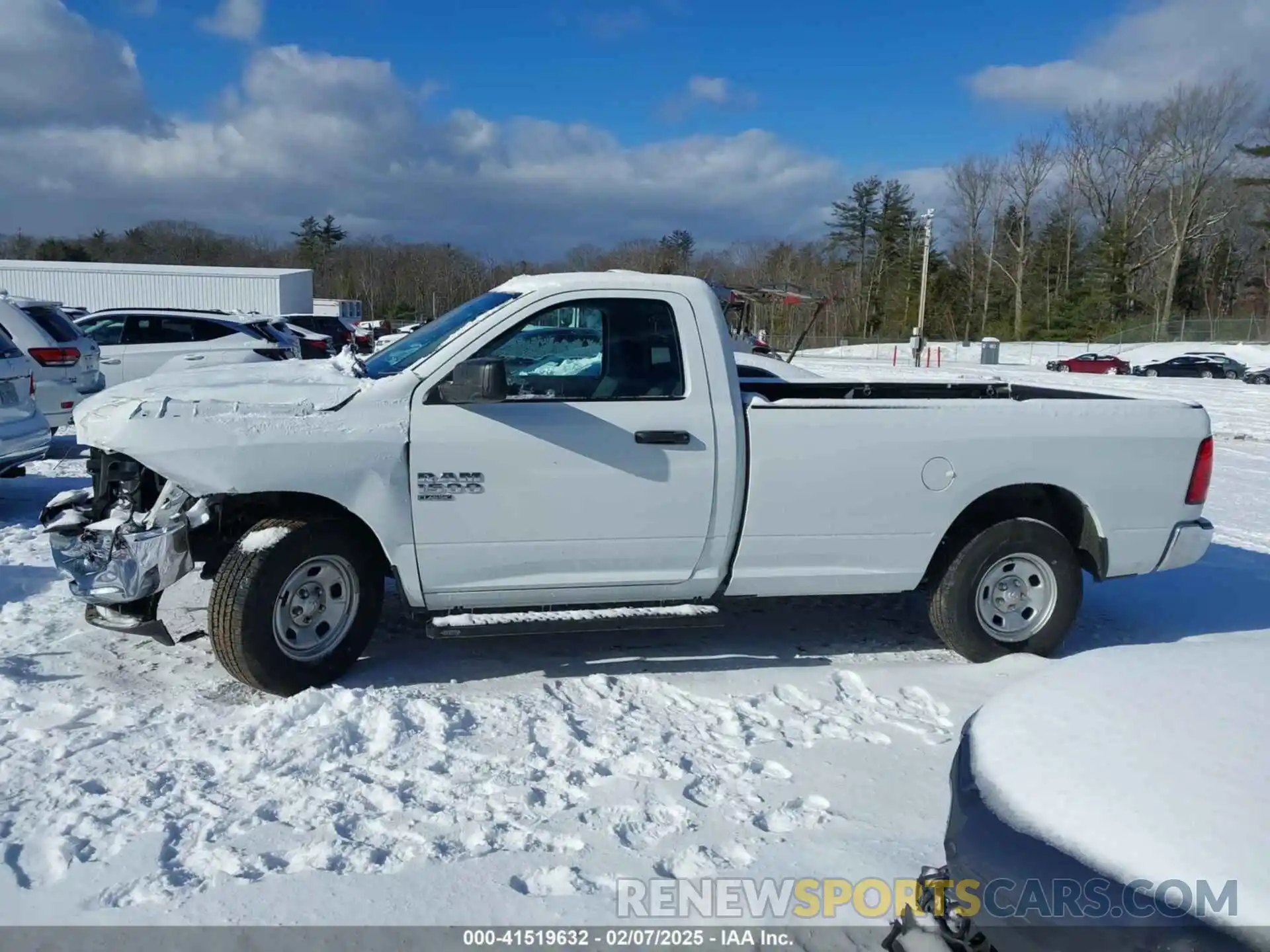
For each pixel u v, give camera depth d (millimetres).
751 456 5152
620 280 5105
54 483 10078
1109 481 5641
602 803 3891
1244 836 2049
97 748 4176
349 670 5094
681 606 5273
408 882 3334
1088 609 6840
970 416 5445
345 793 3885
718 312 5215
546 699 4859
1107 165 80625
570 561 5039
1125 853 2109
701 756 4340
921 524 5406
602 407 4984
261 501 4848
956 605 5547
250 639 4586
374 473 4711
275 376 5145
